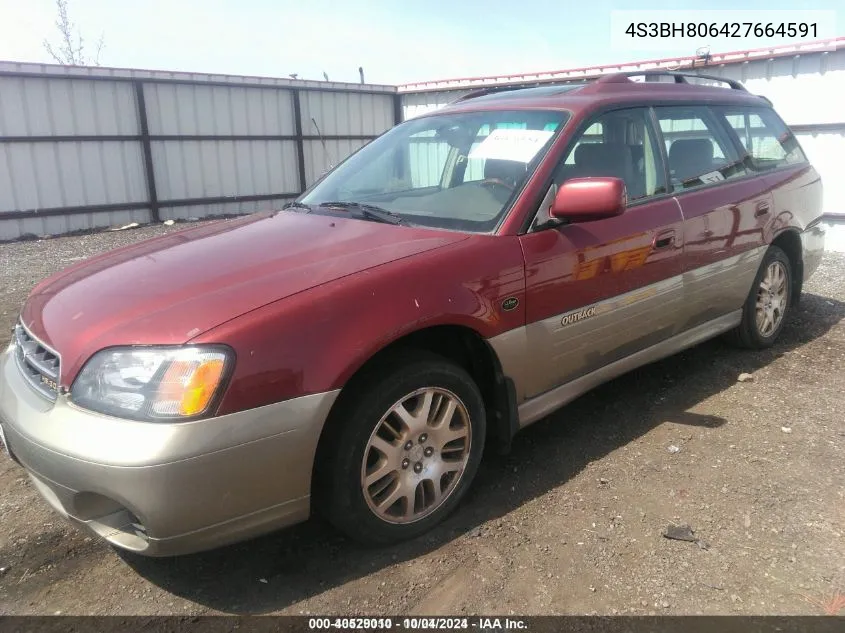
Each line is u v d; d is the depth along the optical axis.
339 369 2.15
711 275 3.70
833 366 4.21
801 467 2.99
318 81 15.77
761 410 3.59
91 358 2.06
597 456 3.14
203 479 1.97
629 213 3.19
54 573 2.39
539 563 2.38
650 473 2.97
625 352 3.31
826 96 8.91
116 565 2.43
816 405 3.64
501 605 2.18
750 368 4.20
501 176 2.98
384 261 2.43
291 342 2.09
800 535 2.51
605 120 3.26
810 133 9.18
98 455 1.93
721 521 2.60
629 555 2.41
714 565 2.35
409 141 3.63
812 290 6.23
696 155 3.77
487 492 2.86
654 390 3.89
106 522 2.14
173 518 1.96
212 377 1.97
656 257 3.27
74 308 2.35
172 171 13.95
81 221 12.85
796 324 5.12
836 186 9.03
